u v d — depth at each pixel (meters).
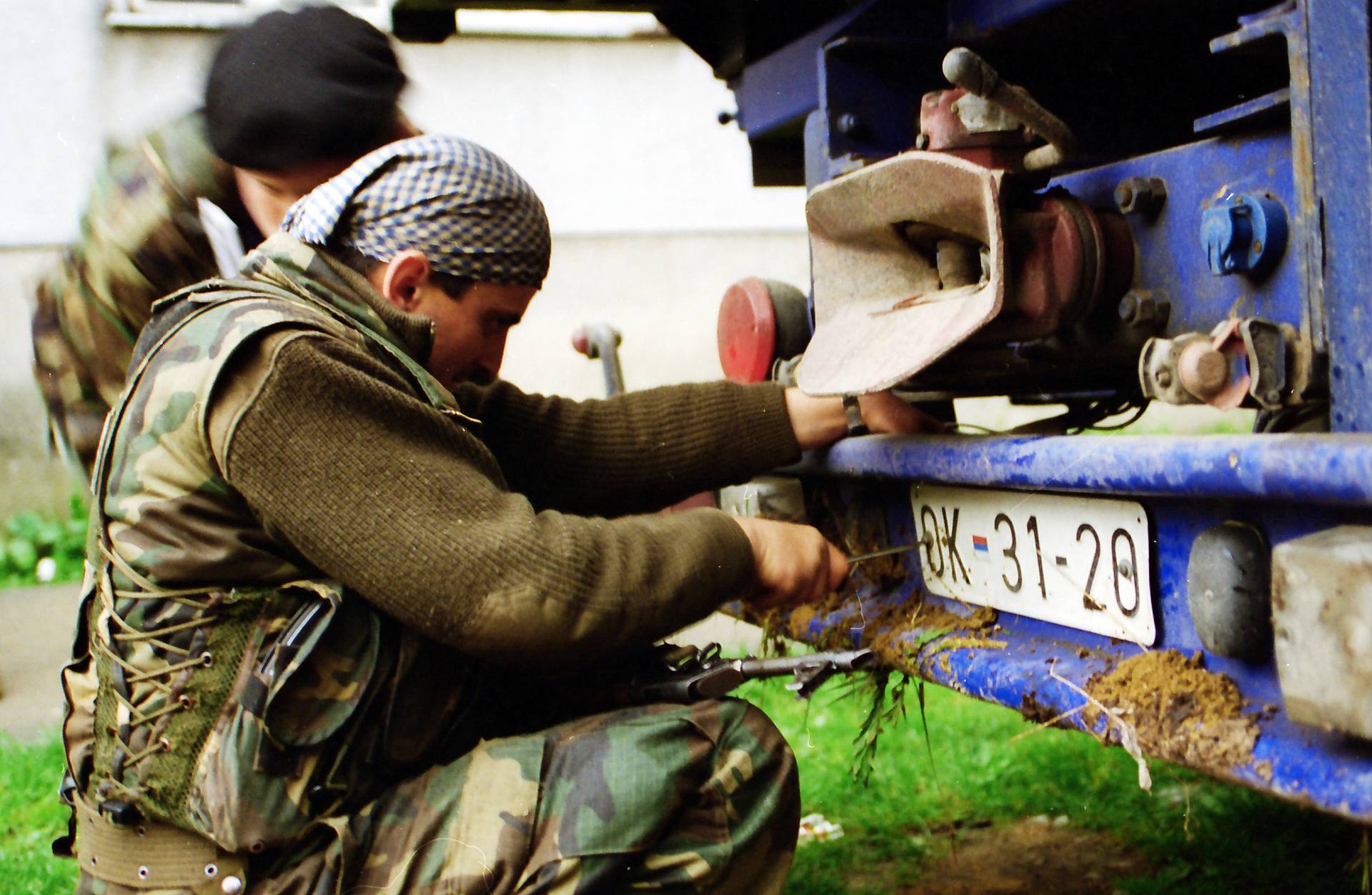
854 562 1.87
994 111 1.64
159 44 7.13
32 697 4.19
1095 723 1.44
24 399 6.98
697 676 1.58
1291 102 1.35
